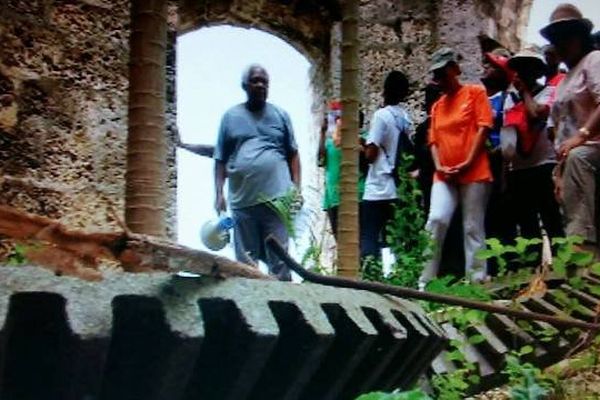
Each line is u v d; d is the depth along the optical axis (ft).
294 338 8.04
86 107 19.22
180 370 7.34
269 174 21.91
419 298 9.46
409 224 19.70
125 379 7.49
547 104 21.74
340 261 12.92
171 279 7.48
